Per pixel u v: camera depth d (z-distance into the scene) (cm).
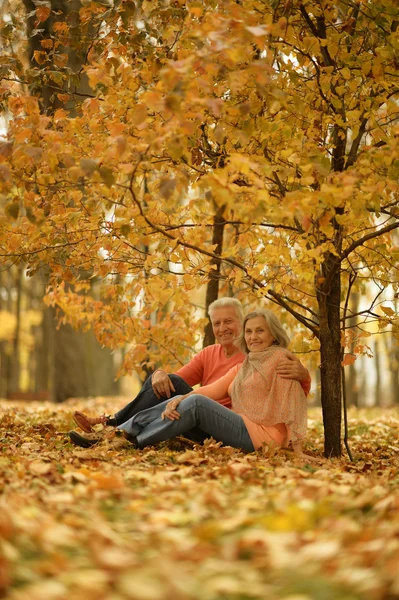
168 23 551
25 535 241
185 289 575
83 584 200
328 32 539
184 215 590
